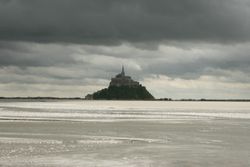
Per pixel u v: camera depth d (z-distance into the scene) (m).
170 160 34.53
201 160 34.66
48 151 38.06
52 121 77.38
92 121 78.62
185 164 32.91
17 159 33.72
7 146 40.88
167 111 146.12
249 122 79.44
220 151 39.62
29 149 39.03
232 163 33.34
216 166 32.22
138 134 54.59
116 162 33.31
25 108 163.00
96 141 46.16
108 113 119.06
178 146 43.03
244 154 37.84
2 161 32.78
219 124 73.44
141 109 167.25
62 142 44.75
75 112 124.06
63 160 33.59
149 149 40.53
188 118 93.94
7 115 98.00
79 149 39.66
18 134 52.62
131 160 34.28
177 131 59.19
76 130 59.06
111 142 45.56
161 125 70.00
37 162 32.56
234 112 143.12
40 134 52.88
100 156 35.88
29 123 71.44
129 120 83.19
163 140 48.25
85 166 31.50
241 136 52.94
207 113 130.00
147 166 31.94
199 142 46.62
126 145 43.28
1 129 59.59
